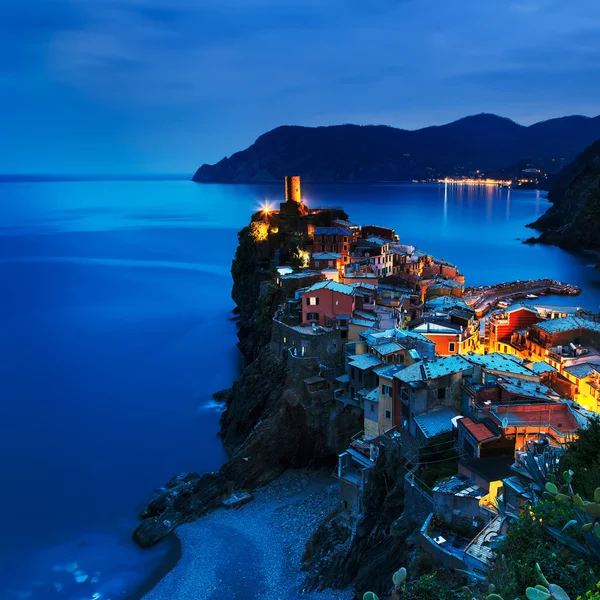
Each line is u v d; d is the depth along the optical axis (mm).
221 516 77562
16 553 71500
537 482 35250
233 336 159125
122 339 158250
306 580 61656
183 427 105062
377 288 113188
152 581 66000
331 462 86062
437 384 60281
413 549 48125
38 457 94250
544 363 76062
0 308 195875
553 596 20562
